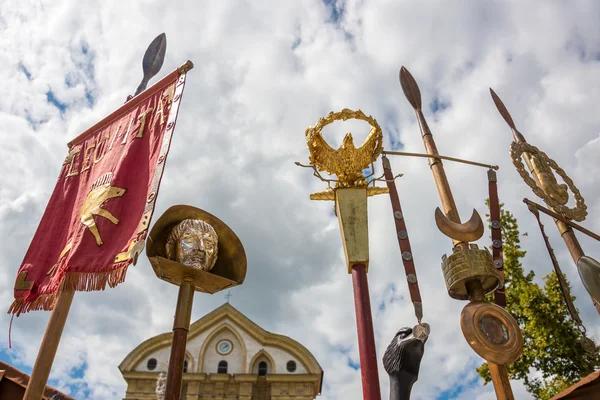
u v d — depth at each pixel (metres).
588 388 4.95
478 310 5.02
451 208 6.99
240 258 6.80
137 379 29.48
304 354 31.00
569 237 6.74
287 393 29.41
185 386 29.62
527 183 7.14
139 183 6.88
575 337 14.19
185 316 5.97
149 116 7.69
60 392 7.29
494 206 6.26
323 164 6.56
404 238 5.60
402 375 4.64
